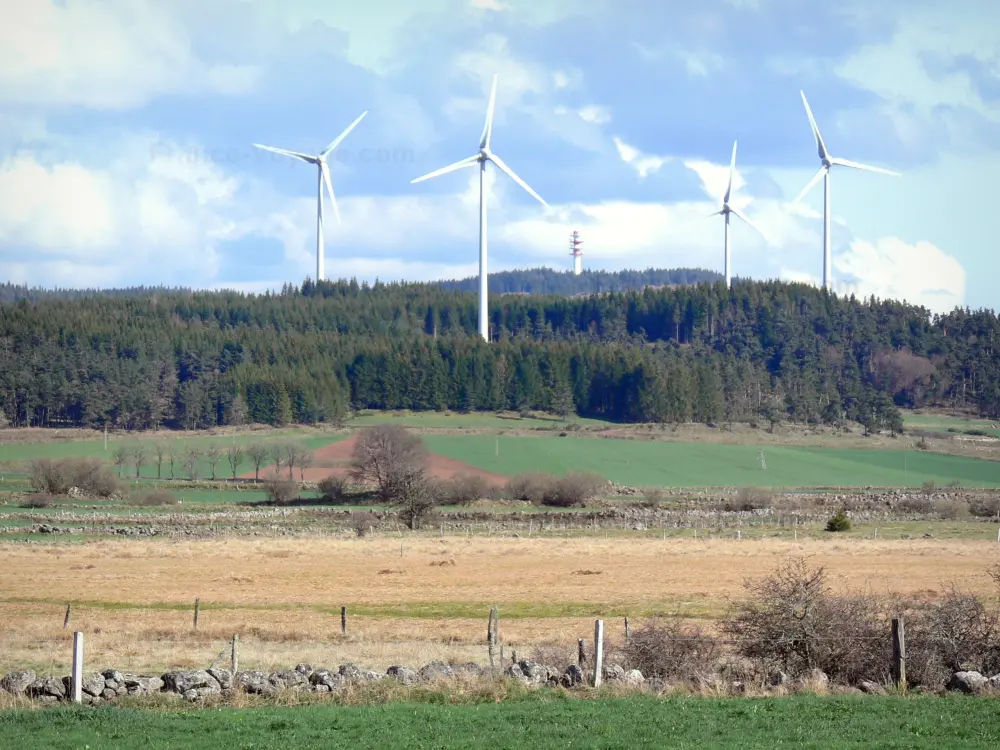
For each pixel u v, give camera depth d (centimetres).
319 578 11731
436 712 4559
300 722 4384
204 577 11794
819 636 5306
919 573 11519
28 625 8294
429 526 19175
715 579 11394
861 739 4012
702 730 4162
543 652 6025
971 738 4016
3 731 4244
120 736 4169
